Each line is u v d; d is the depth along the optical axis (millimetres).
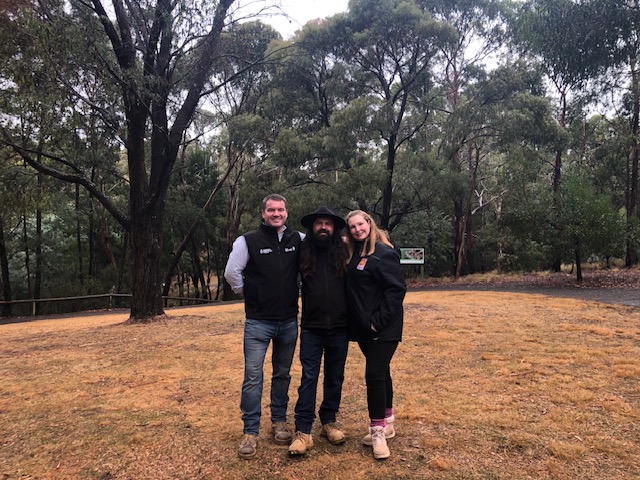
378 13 21078
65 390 4980
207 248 37344
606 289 15219
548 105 20906
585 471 2848
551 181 28875
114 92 10273
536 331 7426
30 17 8367
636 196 24344
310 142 21281
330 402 3424
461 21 24016
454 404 4109
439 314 9672
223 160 36219
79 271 28641
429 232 29016
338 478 2877
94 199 26359
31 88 8539
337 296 3295
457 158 25859
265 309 3324
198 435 3615
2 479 3002
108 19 10000
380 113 20688
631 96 22047
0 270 27094
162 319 11102
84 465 3172
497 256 34500
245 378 3318
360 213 3305
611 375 4828
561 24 17078
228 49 13695
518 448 3197
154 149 11484
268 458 3178
